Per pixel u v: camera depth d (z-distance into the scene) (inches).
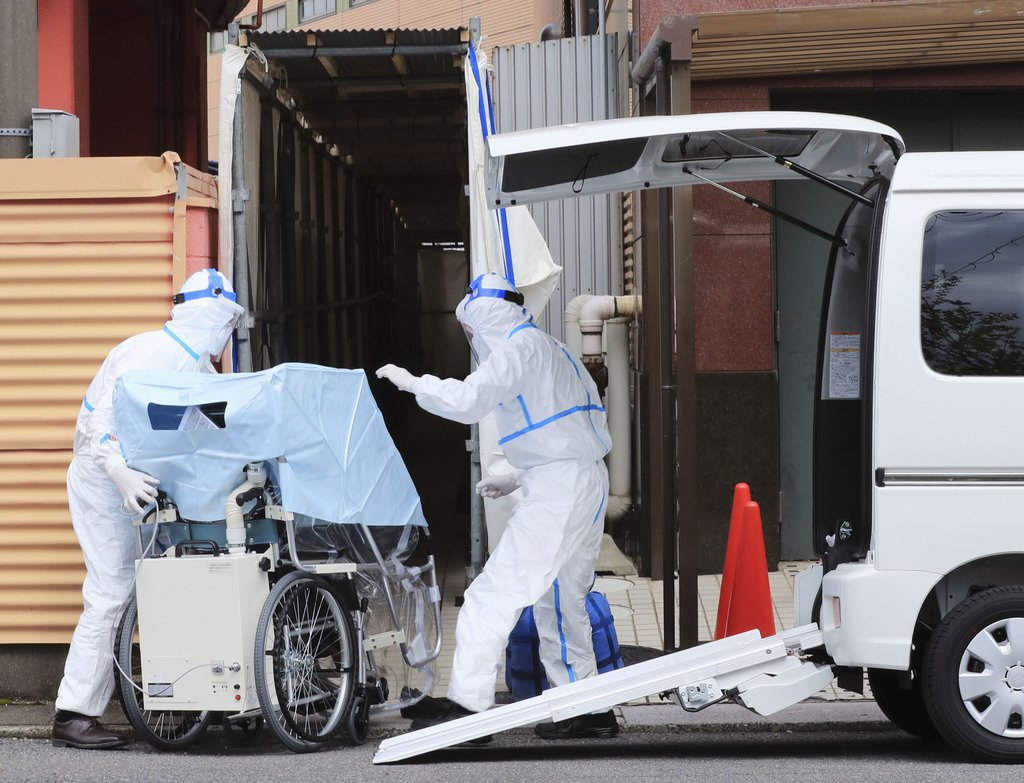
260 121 1259.2
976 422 740.0
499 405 848.3
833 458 839.1
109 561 852.0
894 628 737.6
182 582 782.5
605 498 865.5
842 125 780.0
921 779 685.3
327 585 829.2
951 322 749.9
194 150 1909.4
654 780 701.9
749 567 892.0
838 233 874.1
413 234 3604.8
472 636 806.5
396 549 901.2
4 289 976.3
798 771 719.1
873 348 752.3
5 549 971.9
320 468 816.3
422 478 2229.3
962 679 731.4
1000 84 1332.4
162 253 975.6
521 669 865.5
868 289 763.4
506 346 831.1
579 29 2178.9
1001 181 760.3
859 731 880.3
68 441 971.9
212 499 799.7
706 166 916.6
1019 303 752.3
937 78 1333.7
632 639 1103.6
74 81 1403.8
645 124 787.4
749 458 1363.2
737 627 892.0
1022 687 730.2
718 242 1358.3
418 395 810.2
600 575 1405.0
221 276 893.8
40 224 975.0
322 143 1770.4
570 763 768.3
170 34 1855.3
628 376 1502.2
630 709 925.8
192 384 802.2
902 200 761.0
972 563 757.9
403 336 3287.4
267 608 781.9
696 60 1234.6
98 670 845.2
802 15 1082.1
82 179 971.9
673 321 1339.8
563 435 843.4
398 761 777.6
